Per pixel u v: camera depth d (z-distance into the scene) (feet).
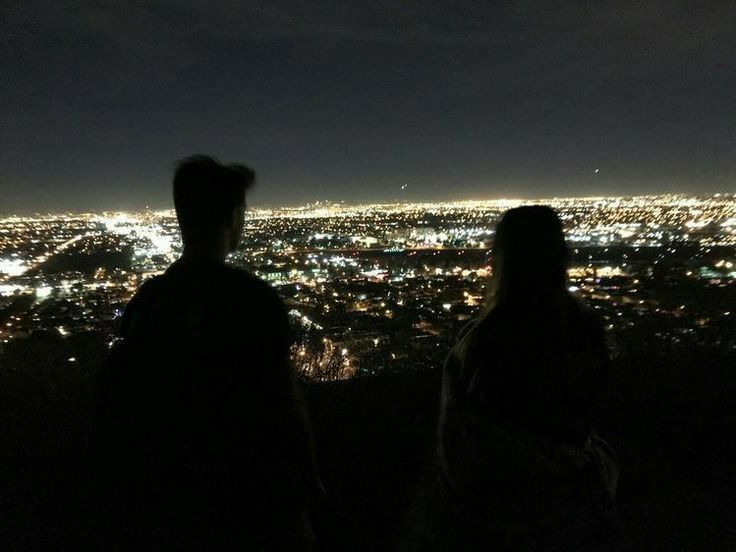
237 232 5.24
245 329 4.41
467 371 5.15
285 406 4.54
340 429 12.00
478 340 5.14
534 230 5.29
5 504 9.00
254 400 4.42
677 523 8.99
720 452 11.23
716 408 12.32
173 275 4.82
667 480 10.29
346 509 9.59
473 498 5.04
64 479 9.63
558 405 5.02
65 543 8.04
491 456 4.91
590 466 5.07
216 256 4.96
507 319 5.14
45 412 11.30
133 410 4.45
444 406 5.28
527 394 4.92
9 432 10.72
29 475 9.80
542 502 4.89
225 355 4.39
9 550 7.91
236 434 4.38
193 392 4.38
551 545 4.80
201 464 4.35
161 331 4.54
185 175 4.84
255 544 4.47
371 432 11.88
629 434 12.03
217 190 4.85
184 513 4.34
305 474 4.65
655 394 12.98
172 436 4.37
